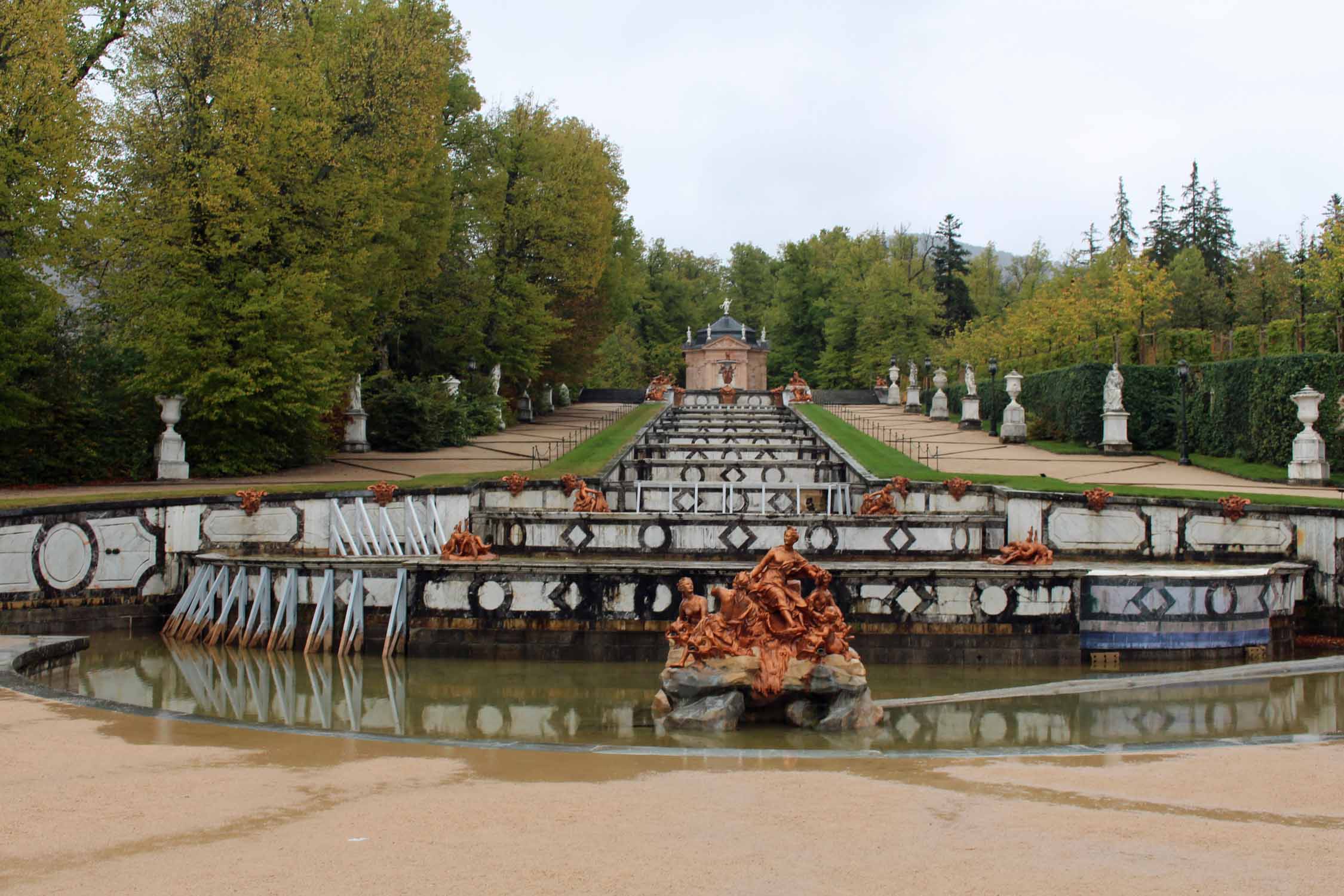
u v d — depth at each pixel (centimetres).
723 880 570
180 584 2209
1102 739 1206
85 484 2755
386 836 649
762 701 1277
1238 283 7581
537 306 4972
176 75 2941
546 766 870
